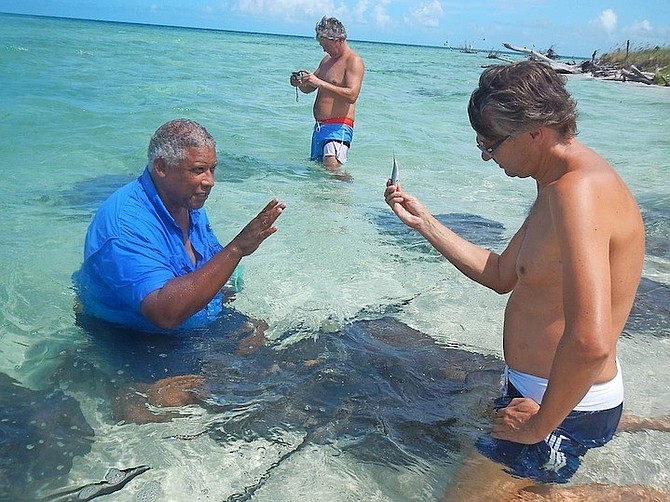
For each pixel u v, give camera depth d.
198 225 3.63
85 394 2.90
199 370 3.14
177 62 24.45
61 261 4.46
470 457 2.52
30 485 2.32
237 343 3.43
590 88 26.69
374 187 7.37
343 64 7.96
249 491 2.37
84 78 15.11
